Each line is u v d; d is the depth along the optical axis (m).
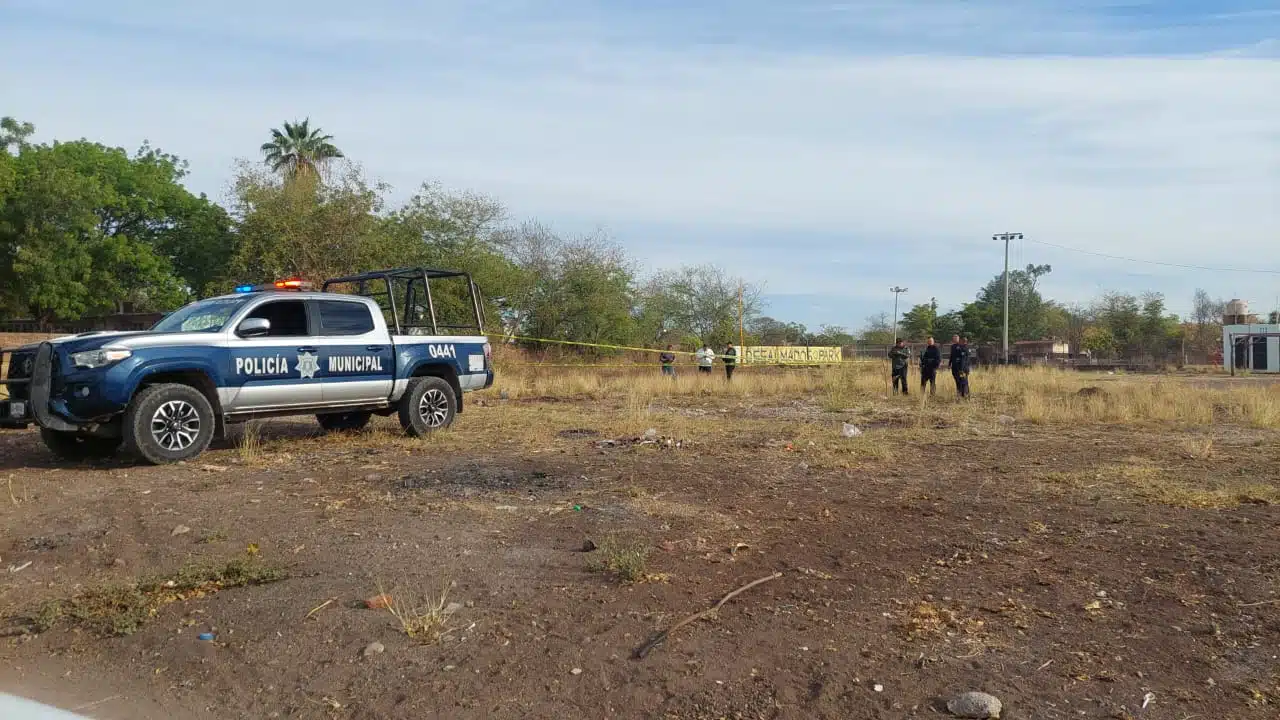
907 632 3.97
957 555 5.21
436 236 32.16
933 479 7.82
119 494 7.11
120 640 3.99
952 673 3.54
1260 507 6.48
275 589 4.59
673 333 45.22
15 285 37.12
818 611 4.25
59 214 36.28
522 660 3.68
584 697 3.35
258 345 9.33
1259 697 3.30
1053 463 8.80
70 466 8.59
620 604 4.35
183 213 41.94
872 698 3.32
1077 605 4.32
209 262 39.03
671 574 4.82
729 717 3.19
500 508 6.47
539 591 4.55
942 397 19.00
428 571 4.89
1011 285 63.47
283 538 5.64
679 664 3.62
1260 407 13.98
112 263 38.38
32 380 8.26
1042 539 5.59
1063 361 47.62
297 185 27.70
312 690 3.46
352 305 10.40
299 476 7.93
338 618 4.16
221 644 3.90
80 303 37.34
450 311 30.89
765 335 53.41
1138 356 51.09
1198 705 3.25
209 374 8.93
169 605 4.40
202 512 6.40
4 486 7.50
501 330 33.03
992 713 3.14
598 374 27.33
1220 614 4.18
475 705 3.30
